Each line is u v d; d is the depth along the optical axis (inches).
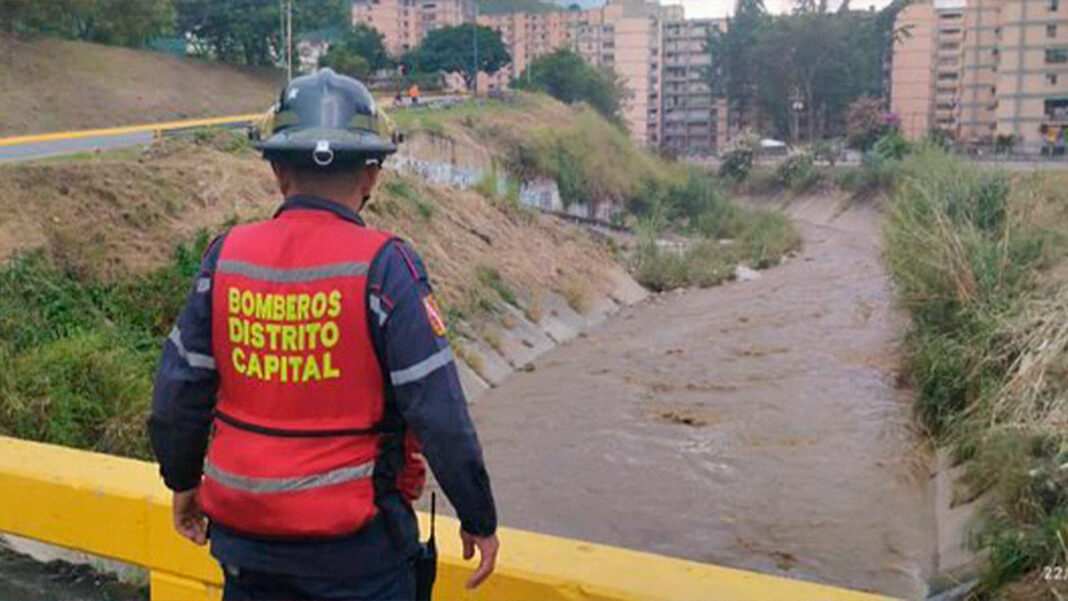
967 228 494.6
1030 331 374.3
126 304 414.6
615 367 594.6
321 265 77.9
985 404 362.3
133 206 470.6
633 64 3986.2
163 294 421.4
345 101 82.9
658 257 970.1
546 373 584.1
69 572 165.6
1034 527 253.6
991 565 249.0
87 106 1642.5
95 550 140.9
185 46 2245.3
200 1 2142.0
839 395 505.0
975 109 3201.3
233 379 80.5
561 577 116.8
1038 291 421.4
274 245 79.7
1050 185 590.6
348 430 78.1
